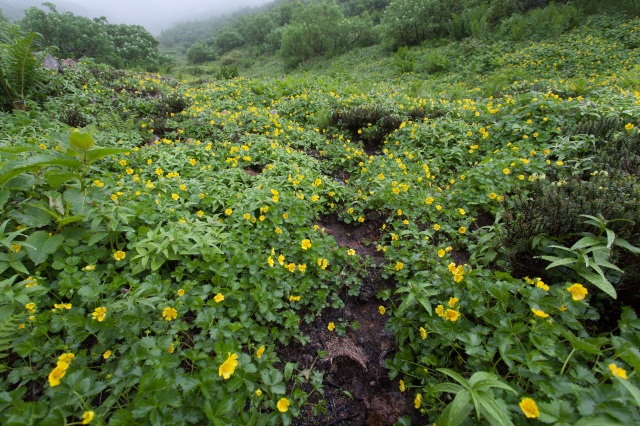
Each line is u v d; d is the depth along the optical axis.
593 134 4.29
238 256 2.65
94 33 26.44
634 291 2.16
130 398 1.73
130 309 2.05
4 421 1.51
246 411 1.91
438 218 3.54
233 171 4.20
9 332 1.86
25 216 2.51
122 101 7.21
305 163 4.82
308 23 23.94
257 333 2.24
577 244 2.23
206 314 2.19
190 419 1.62
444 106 6.75
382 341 2.51
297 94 9.45
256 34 46.50
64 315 2.08
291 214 3.38
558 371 1.77
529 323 2.04
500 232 2.92
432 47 17.23
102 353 1.98
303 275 2.79
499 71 11.98
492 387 1.73
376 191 3.97
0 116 4.98
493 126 5.29
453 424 1.50
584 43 12.08
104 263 2.58
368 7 38.50
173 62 34.31
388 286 2.94
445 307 2.30
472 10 16.88
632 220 2.31
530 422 1.57
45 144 3.86
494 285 2.23
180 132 5.54
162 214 3.03
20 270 2.23
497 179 3.79
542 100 5.26
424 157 5.05
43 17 24.12
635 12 12.96
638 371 1.53
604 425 1.33
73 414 1.58
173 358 1.84
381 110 6.69
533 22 14.45
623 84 8.23
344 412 2.12
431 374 2.10
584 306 2.00
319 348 2.45
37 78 6.09
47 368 1.86
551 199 2.76
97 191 2.83
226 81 11.95
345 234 3.74
